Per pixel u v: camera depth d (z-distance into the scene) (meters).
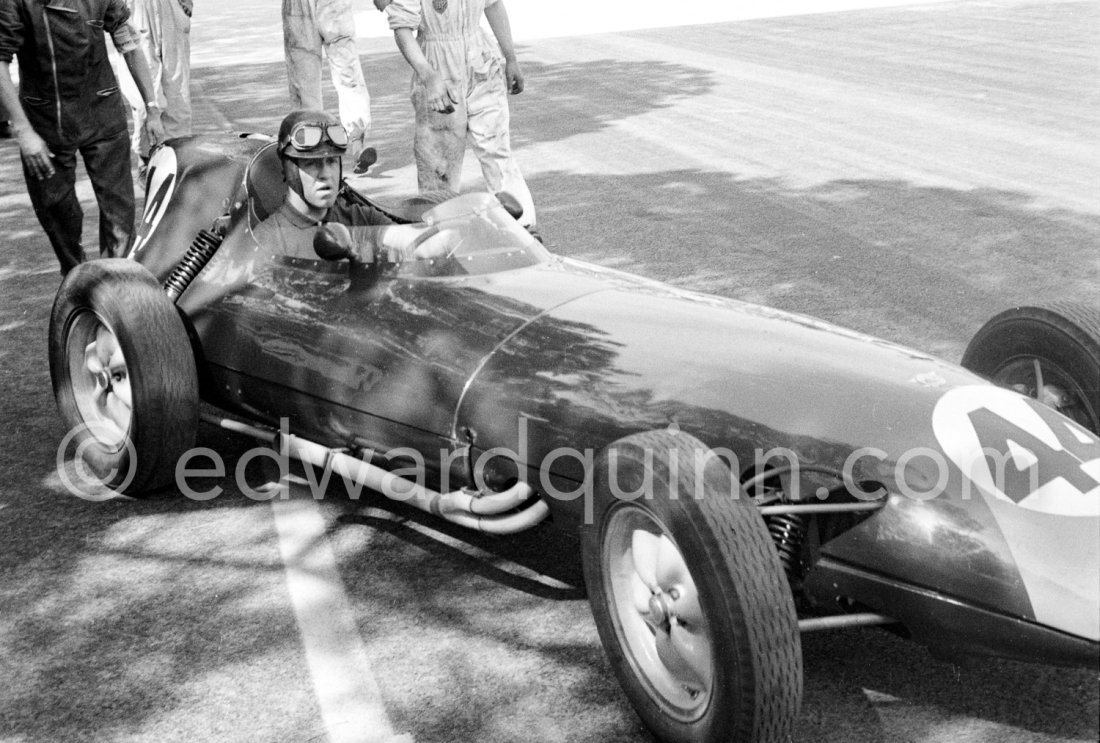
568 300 4.02
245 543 4.32
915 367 3.56
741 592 2.76
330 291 4.36
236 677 3.51
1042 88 13.84
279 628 3.77
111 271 4.59
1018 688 3.30
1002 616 2.96
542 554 4.18
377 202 5.28
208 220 5.01
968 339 5.94
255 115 13.51
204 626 3.79
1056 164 9.98
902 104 13.12
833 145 11.01
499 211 4.42
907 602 3.11
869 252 7.56
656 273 7.21
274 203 4.84
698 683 3.02
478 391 3.75
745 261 7.43
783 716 2.80
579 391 3.56
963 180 9.48
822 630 3.48
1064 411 3.95
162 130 6.95
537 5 27.59
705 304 3.99
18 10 6.18
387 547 4.27
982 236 7.87
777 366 3.53
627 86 14.98
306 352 4.26
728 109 13.08
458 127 7.25
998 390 3.48
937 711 3.21
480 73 7.18
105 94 6.63
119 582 4.08
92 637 3.75
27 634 3.78
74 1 6.33
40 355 6.25
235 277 4.67
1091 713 3.18
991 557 2.99
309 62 9.70
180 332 4.51
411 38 6.96
